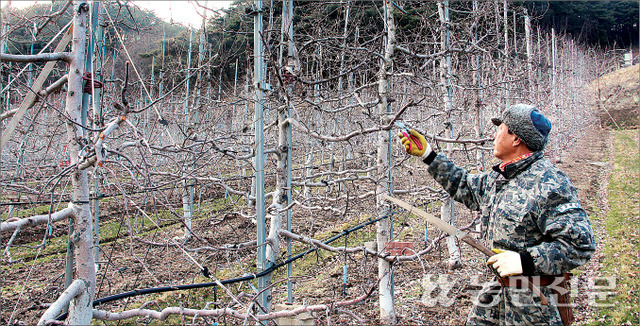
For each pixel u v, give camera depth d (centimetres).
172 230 746
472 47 561
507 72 848
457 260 611
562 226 213
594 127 2686
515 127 235
